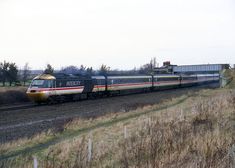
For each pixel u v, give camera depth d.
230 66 92.19
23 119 22.50
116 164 9.98
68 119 22.75
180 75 61.31
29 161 12.01
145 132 13.28
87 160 10.36
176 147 9.56
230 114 16.89
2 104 31.42
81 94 36.12
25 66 62.09
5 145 15.15
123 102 33.88
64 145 13.86
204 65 95.25
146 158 8.91
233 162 7.80
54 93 31.38
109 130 18.00
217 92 43.31
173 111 23.58
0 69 50.00
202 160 7.88
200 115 16.19
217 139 9.98
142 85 48.03
